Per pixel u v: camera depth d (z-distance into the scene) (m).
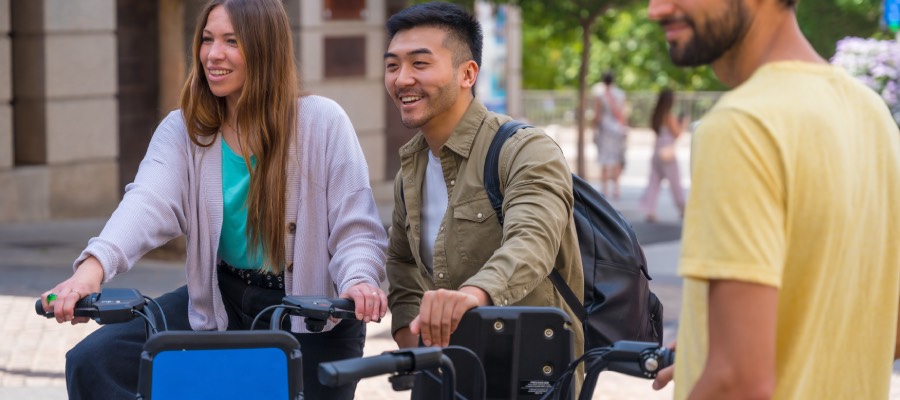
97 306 3.14
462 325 2.97
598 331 3.70
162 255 11.58
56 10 14.02
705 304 2.24
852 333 2.32
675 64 2.31
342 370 2.45
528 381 3.02
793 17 2.29
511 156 3.50
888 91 12.20
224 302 3.92
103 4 14.44
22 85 14.16
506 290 3.09
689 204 2.16
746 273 2.06
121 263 3.50
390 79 3.60
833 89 2.23
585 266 3.75
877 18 18.19
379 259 3.72
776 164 2.09
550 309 3.03
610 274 3.75
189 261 3.80
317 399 3.79
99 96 14.54
